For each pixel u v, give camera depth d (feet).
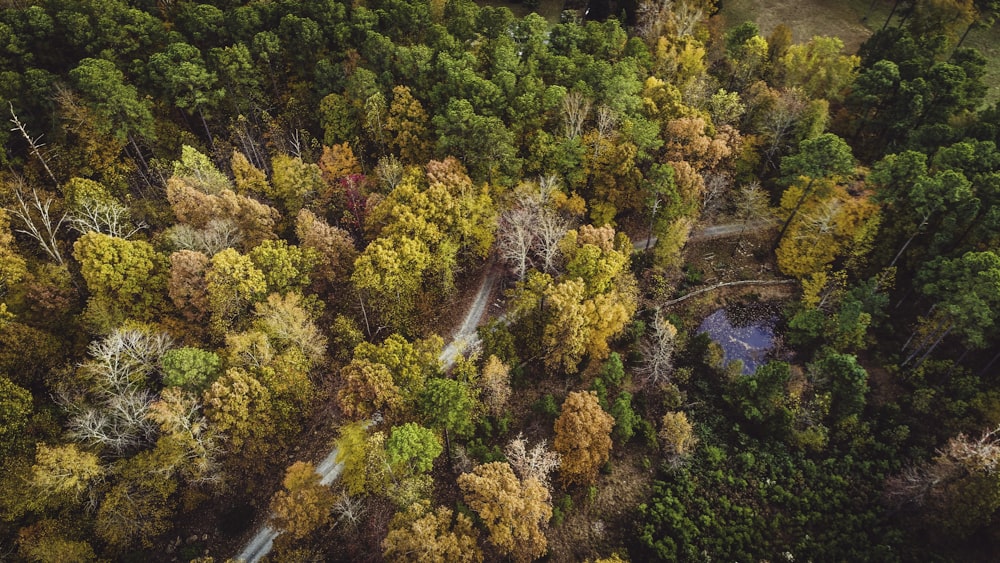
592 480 236.84
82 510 207.31
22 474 194.39
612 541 228.02
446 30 342.03
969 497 205.87
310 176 284.82
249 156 314.96
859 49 422.00
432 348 239.71
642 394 268.82
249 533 221.87
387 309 261.44
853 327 269.03
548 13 474.08
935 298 271.49
